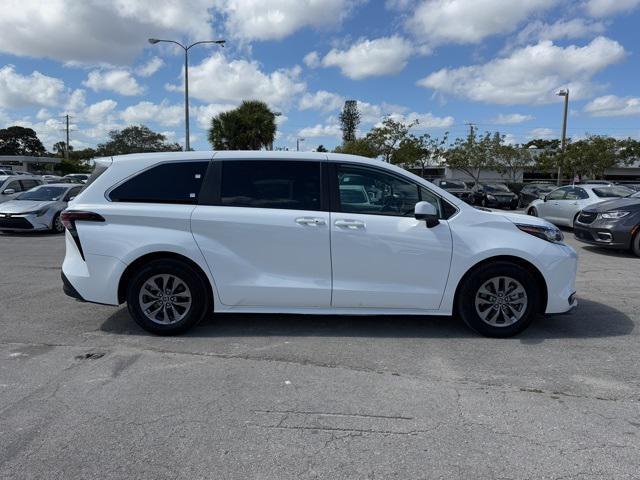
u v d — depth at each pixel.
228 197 4.94
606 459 2.97
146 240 4.83
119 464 2.90
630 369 4.29
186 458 2.96
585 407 3.61
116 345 4.78
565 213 14.50
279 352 4.62
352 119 86.75
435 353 4.62
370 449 3.07
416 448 3.08
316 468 2.88
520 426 3.34
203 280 4.95
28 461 2.92
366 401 3.69
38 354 4.55
